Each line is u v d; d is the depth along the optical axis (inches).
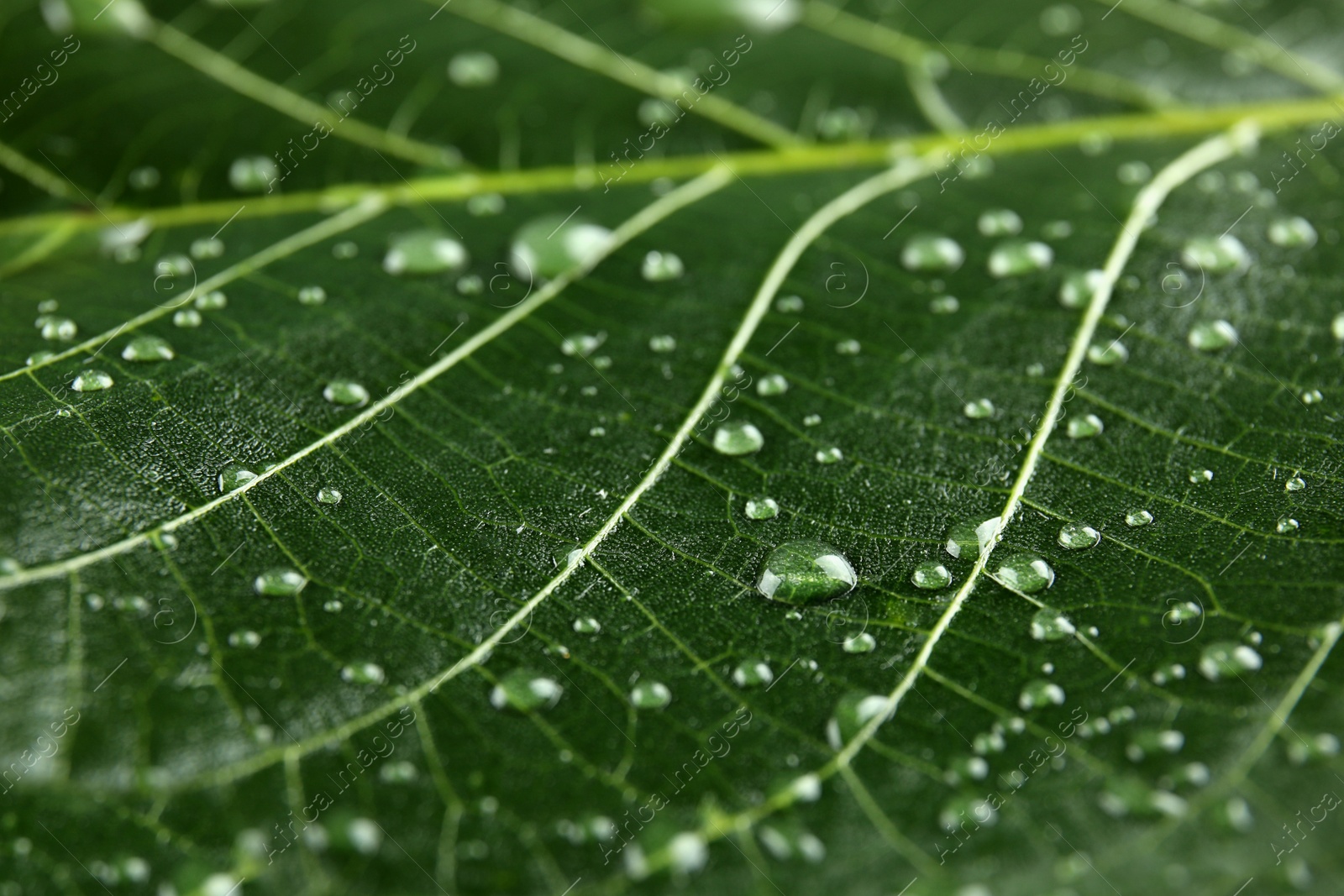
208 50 6.2
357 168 6.0
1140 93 6.2
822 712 5.1
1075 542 5.3
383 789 5.0
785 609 5.3
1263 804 5.0
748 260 5.9
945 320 5.7
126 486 5.3
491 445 5.4
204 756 5.0
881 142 6.2
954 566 5.3
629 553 5.3
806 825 5.0
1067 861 5.0
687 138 6.2
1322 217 5.9
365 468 5.4
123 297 5.7
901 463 5.5
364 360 5.6
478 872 5.0
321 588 5.2
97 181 5.9
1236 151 6.1
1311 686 5.1
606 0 6.4
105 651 5.1
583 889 5.0
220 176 6.0
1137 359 5.6
